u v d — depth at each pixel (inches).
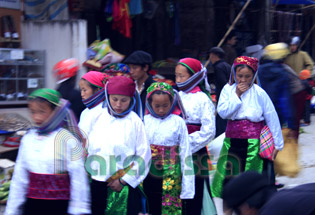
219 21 597.9
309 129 454.3
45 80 375.2
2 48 354.0
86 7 474.6
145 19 538.9
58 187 160.1
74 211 158.9
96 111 193.3
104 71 278.5
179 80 214.4
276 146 211.8
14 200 163.3
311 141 404.5
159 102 191.2
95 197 184.7
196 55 567.8
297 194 114.4
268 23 488.1
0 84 354.0
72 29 368.8
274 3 568.7
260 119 213.2
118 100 178.5
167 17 555.8
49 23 376.2
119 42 513.0
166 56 566.9
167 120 195.8
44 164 158.6
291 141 237.3
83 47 373.1
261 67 247.1
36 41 382.0
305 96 249.6
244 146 214.1
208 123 208.5
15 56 357.7
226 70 343.9
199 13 582.2
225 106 213.8
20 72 363.9
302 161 339.9
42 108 157.9
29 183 161.8
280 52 246.2
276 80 241.1
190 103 211.9
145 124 197.3
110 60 367.9
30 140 162.7
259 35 491.2
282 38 554.3
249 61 209.0
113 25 441.4
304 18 686.5
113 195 183.2
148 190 198.4
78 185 160.6
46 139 160.4
